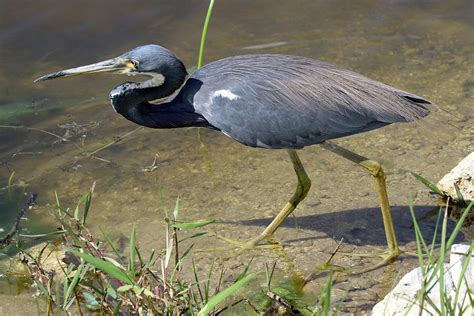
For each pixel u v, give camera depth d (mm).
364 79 11195
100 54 16453
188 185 12719
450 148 13320
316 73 11242
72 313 9664
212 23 17656
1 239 11328
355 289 10219
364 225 11656
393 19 17844
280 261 10852
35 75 15875
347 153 11094
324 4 18484
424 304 8508
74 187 12742
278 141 11109
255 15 18016
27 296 10141
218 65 11656
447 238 11258
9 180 12797
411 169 12820
